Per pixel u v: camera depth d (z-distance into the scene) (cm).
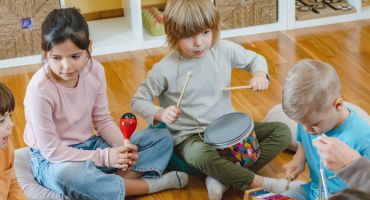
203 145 225
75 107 220
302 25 348
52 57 204
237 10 337
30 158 232
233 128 224
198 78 231
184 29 217
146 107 228
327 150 167
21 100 289
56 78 213
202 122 233
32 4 314
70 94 217
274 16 343
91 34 341
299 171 199
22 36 318
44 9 316
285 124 240
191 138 231
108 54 328
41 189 221
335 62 311
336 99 172
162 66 230
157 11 346
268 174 238
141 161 228
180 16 216
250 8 338
